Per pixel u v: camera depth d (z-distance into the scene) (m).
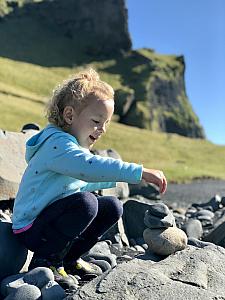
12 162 1.65
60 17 35.62
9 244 0.88
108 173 0.80
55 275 0.88
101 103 0.85
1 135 1.67
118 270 0.79
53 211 0.84
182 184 9.41
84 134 0.86
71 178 0.86
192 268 0.84
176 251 0.99
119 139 16.42
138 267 0.81
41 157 0.84
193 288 0.77
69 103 0.85
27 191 0.86
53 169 0.83
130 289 0.74
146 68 31.39
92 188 0.92
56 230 0.85
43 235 0.85
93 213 0.85
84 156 0.81
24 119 15.78
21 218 0.87
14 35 33.69
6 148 1.66
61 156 0.81
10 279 0.83
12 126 14.70
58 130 0.86
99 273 0.96
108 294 0.73
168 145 17.67
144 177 0.81
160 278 0.78
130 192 3.08
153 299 0.73
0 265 0.87
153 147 16.58
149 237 1.03
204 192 6.93
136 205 1.71
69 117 0.86
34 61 31.47
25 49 32.62
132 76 30.53
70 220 0.84
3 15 34.88
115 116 24.30
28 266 0.95
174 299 0.73
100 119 0.85
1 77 24.66
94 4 34.59
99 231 0.94
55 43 34.03
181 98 31.89
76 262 0.96
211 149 18.53
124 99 24.84
